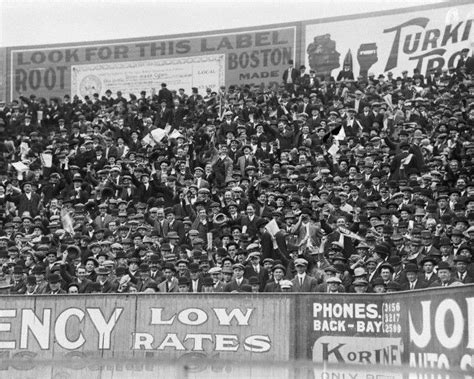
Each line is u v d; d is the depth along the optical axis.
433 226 18.12
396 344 14.40
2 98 39.47
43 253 19.58
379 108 27.03
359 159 23.17
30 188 24.53
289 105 29.14
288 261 18.48
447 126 24.31
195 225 20.70
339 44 34.31
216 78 36.59
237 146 24.94
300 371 14.05
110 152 26.56
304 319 15.29
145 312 16.00
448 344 12.89
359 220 19.69
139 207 22.14
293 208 20.47
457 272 15.45
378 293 14.84
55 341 16.20
